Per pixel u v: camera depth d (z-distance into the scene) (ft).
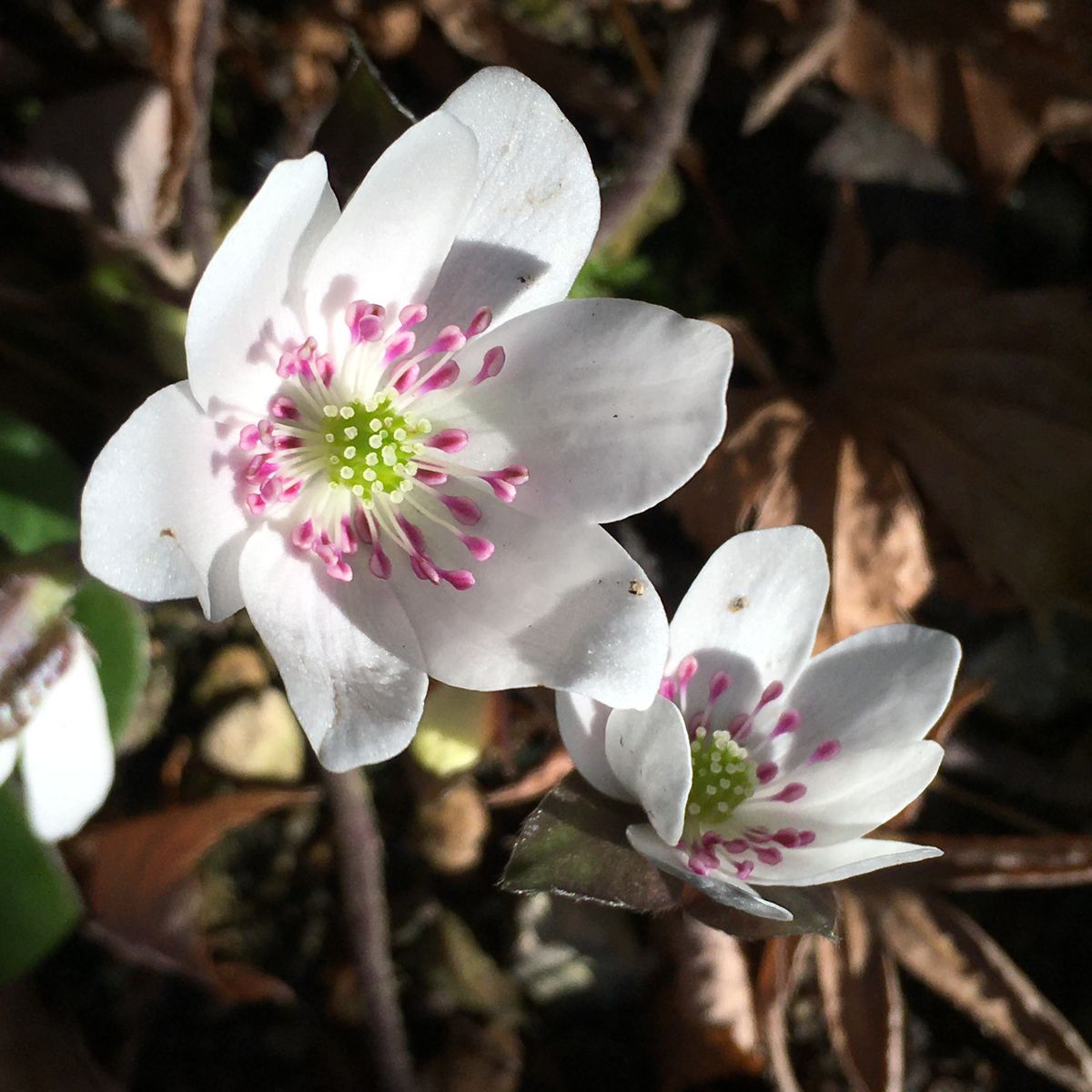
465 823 0.44
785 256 0.47
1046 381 0.45
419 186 0.36
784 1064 0.43
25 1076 0.41
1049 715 0.47
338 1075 0.43
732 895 0.36
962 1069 0.45
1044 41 0.45
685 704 0.39
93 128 0.42
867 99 0.47
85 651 0.38
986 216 0.47
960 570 0.46
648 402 0.37
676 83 0.44
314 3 0.45
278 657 0.36
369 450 0.37
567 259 0.37
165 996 0.43
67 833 0.38
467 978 0.44
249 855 0.44
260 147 0.46
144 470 0.35
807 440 0.45
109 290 0.43
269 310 0.36
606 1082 0.44
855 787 0.38
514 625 0.37
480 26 0.46
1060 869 0.42
